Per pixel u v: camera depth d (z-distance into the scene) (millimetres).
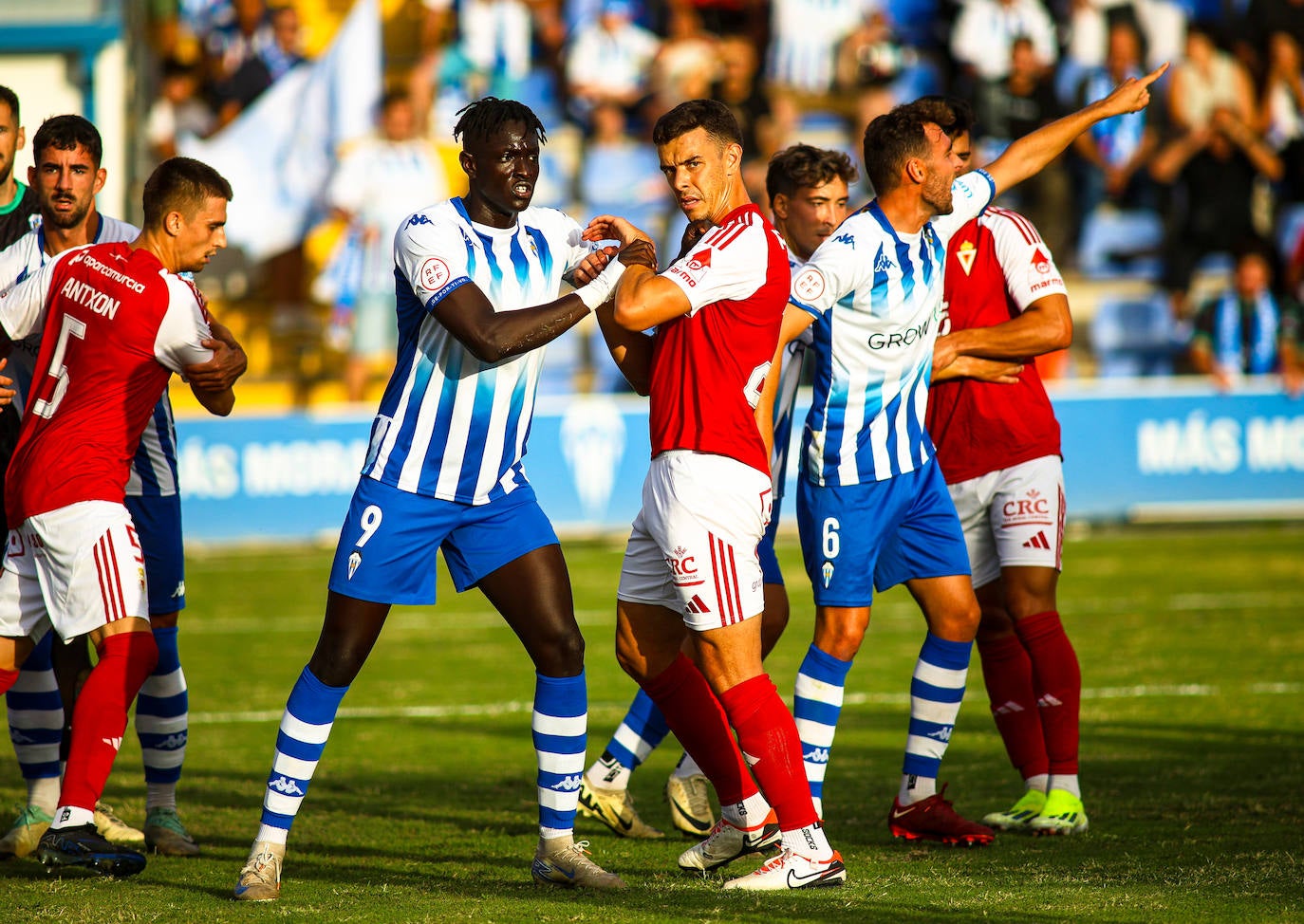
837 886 13547
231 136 56375
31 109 54281
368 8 56812
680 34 59906
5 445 16594
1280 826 15992
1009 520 17281
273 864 13523
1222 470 52219
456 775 20312
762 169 57750
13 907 12930
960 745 22125
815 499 15727
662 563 14383
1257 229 57969
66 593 14266
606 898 13180
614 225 14586
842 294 14977
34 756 15852
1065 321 17328
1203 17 59656
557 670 14000
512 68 59062
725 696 13727
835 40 60375
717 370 13688
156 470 16188
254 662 30719
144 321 14297
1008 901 12703
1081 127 17719
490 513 14188
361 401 54875
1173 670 28062
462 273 13453
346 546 13961
